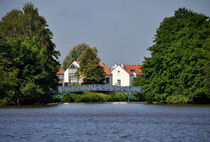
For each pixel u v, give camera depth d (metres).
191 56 52.44
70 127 28.66
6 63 51.34
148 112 42.84
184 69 54.03
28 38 60.38
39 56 56.31
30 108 49.84
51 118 35.56
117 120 33.97
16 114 39.72
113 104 62.66
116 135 24.80
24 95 54.66
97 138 23.61
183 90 54.50
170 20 59.34
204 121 32.66
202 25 55.31
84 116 38.03
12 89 52.50
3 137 23.84
